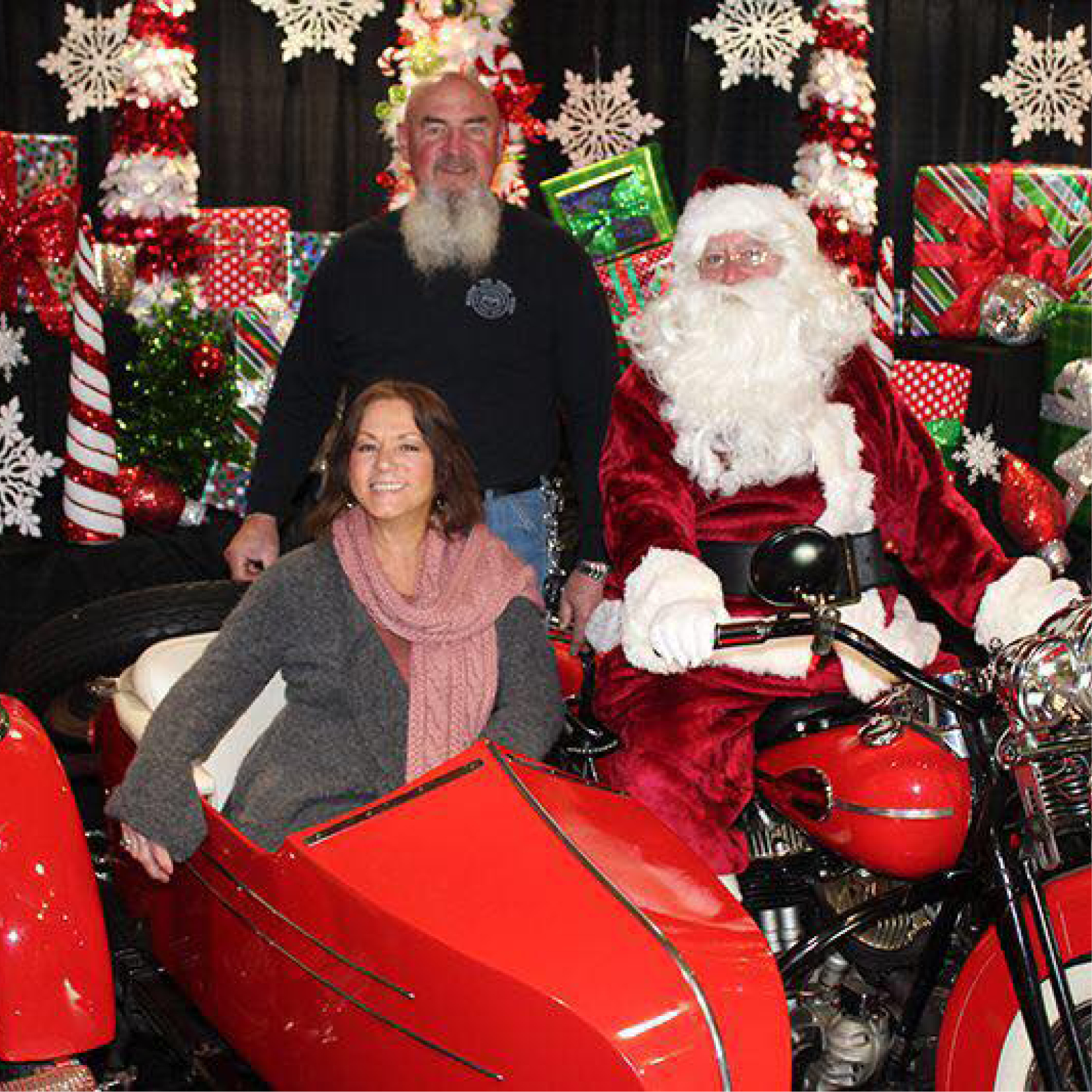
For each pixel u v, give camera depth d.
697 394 3.07
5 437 5.56
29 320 5.76
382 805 2.43
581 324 4.05
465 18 5.61
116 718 3.07
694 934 2.16
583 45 6.91
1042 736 2.43
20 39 6.30
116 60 6.33
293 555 2.83
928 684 2.46
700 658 2.58
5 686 3.87
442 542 2.85
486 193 4.02
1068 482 6.39
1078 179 6.78
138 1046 3.17
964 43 7.26
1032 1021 2.38
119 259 6.04
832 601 2.41
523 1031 2.06
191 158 5.99
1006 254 6.78
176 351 5.74
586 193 5.95
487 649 2.80
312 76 6.70
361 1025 2.28
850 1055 2.74
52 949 2.42
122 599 3.90
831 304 3.18
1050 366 6.57
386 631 2.81
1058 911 2.49
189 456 5.76
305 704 2.82
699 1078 2.00
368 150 6.80
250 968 2.57
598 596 3.91
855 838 2.66
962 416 6.28
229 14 6.59
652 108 7.05
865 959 2.85
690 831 2.81
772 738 2.93
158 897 2.98
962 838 2.62
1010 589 3.03
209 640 3.14
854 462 3.12
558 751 3.06
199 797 2.65
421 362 3.97
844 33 6.41
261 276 6.18
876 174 7.22
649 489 3.07
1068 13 7.37
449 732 2.76
